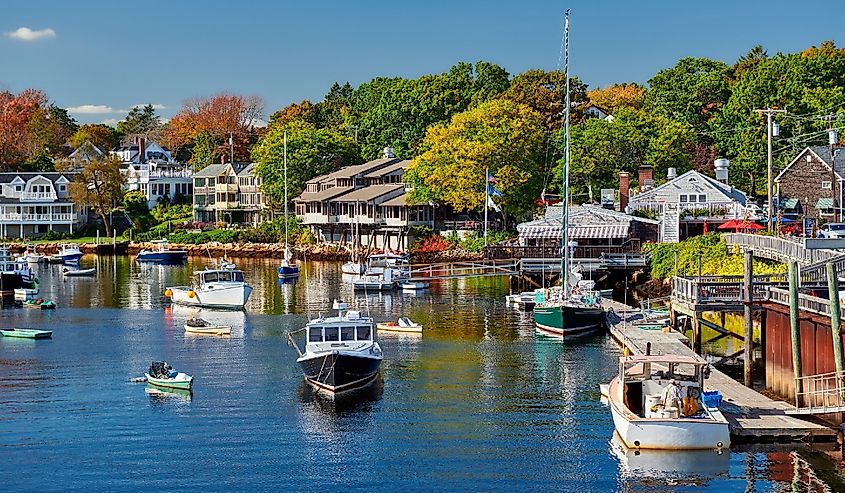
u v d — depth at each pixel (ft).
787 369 148.15
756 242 259.39
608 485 121.39
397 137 563.89
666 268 292.61
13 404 158.81
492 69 587.27
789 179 361.10
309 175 534.78
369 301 286.05
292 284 337.11
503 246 326.03
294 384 171.94
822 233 267.80
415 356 196.34
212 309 270.67
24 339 219.20
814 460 126.62
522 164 403.95
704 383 156.15
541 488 120.88
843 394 127.54
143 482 123.95
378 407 156.35
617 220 332.39
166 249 460.55
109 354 200.13
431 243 415.03
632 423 129.18
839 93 410.31
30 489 121.60
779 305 151.84
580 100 526.98
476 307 270.46
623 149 426.10
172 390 167.63
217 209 572.10
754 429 131.85
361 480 124.26
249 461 131.13
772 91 433.89
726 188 369.50
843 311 133.18
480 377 177.17
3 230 554.05
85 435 142.20
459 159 401.08
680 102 488.02
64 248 464.65
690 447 128.67
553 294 238.89
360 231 462.60
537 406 156.87
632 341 194.70
